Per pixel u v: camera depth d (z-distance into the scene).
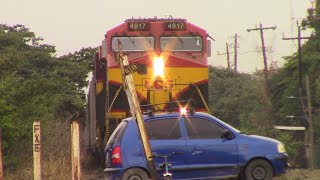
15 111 66.62
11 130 64.19
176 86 71.88
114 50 71.62
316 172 71.56
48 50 151.00
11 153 65.81
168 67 72.00
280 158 50.81
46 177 62.75
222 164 50.06
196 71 72.44
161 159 49.12
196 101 72.12
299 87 158.12
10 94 68.12
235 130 51.22
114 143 49.97
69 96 108.19
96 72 82.44
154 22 72.75
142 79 71.50
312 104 158.25
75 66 149.25
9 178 62.34
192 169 49.47
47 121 71.50
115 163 49.16
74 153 49.19
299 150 148.62
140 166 48.91
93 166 88.94
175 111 57.78
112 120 70.31
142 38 72.25
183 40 72.94
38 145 49.31
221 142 50.31
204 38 73.19
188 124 50.41
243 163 50.31
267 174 50.56
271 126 162.00
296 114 163.25
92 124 95.44
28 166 65.25
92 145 96.50
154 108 70.94
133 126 49.78
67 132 75.38
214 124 50.88
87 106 112.06
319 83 152.50
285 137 148.38
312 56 157.75
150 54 72.00
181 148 49.56
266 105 175.25
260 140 51.00
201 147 49.88
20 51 141.75
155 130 49.81
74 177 49.12
